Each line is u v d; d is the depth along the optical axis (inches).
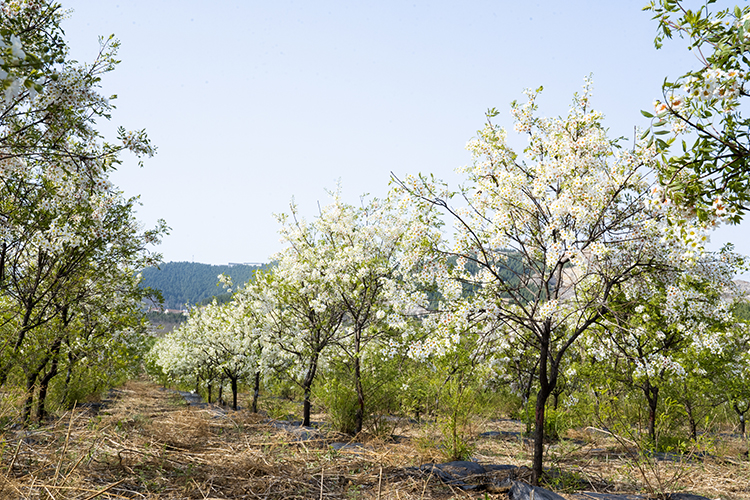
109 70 233.0
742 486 238.5
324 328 417.4
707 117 113.9
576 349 388.5
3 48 87.7
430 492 220.2
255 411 586.6
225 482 218.5
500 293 231.3
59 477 187.9
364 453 297.0
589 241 213.3
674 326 308.3
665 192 123.2
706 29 113.6
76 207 305.3
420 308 264.5
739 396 362.3
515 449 350.0
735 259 260.1
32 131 216.1
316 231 431.2
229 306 603.2
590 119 217.8
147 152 245.9
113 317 380.5
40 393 366.0
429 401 329.7
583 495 217.9
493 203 232.1
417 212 253.3
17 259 316.2
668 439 326.0
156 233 364.8
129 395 823.7
